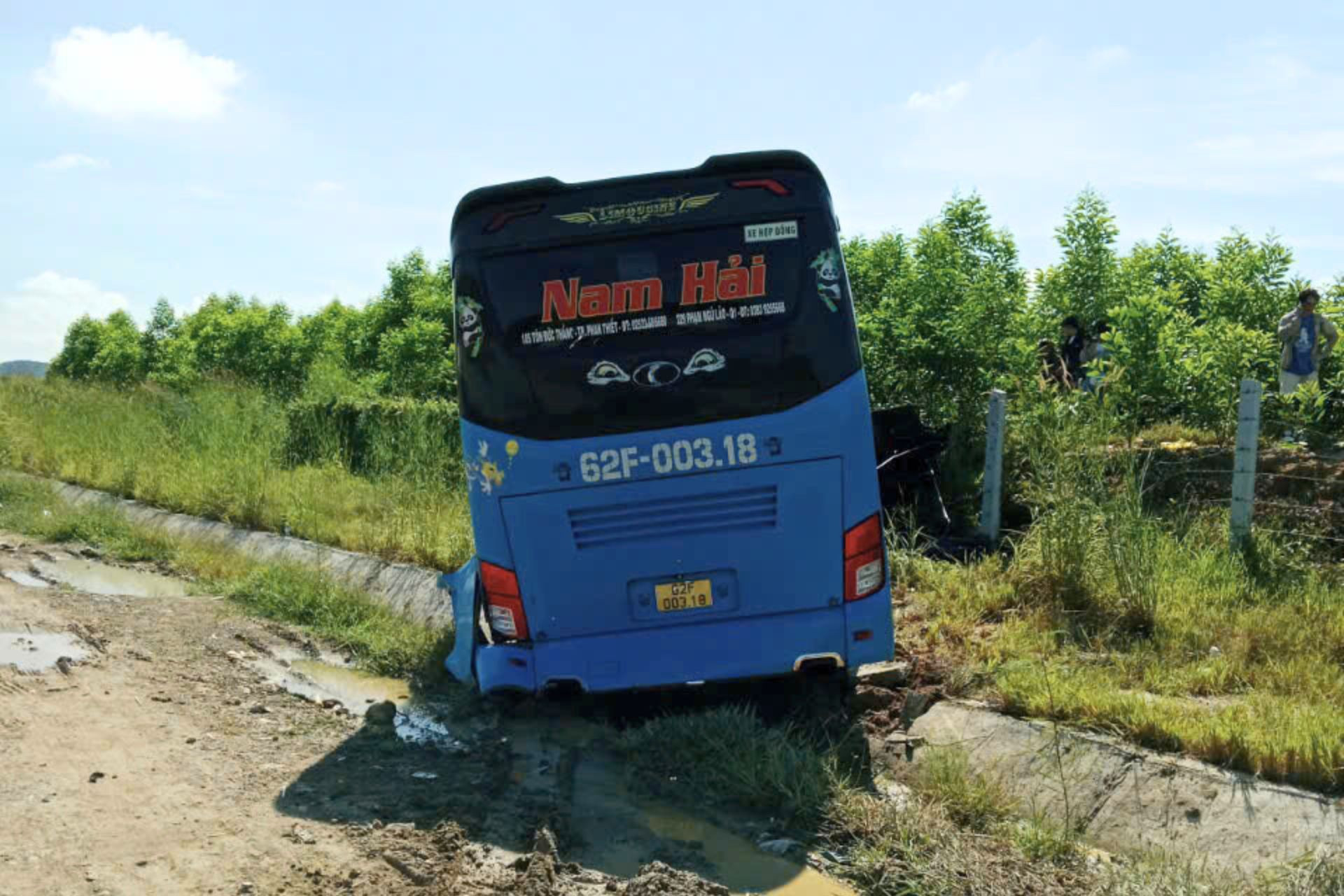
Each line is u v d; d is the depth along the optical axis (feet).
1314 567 27.20
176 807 18.01
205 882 15.46
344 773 19.95
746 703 23.32
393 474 43.96
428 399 62.49
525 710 24.06
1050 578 26.81
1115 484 29.43
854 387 20.65
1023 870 16.11
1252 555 27.40
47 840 16.49
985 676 22.50
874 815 17.92
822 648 20.77
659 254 20.59
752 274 20.54
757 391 20.45
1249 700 20.22
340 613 30.96
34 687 23.48
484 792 19.22
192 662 26.43
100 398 67.36
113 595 33.01
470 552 33.81
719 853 17.26
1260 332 41.98
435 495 39.68
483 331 20.80
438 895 15.26
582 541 20.72
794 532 20.61
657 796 19.48
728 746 20.63
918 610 27.02
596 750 21.84
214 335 98.78
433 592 31.76
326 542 38.22
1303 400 37.06
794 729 21.80
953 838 16.96
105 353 119.96
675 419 20.47
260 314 95.09
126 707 22.76
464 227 20.97
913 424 37.50
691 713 22.12
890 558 30.12
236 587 33.42
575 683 20.92
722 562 20.71
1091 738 19.33
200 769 19.72
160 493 46.91
